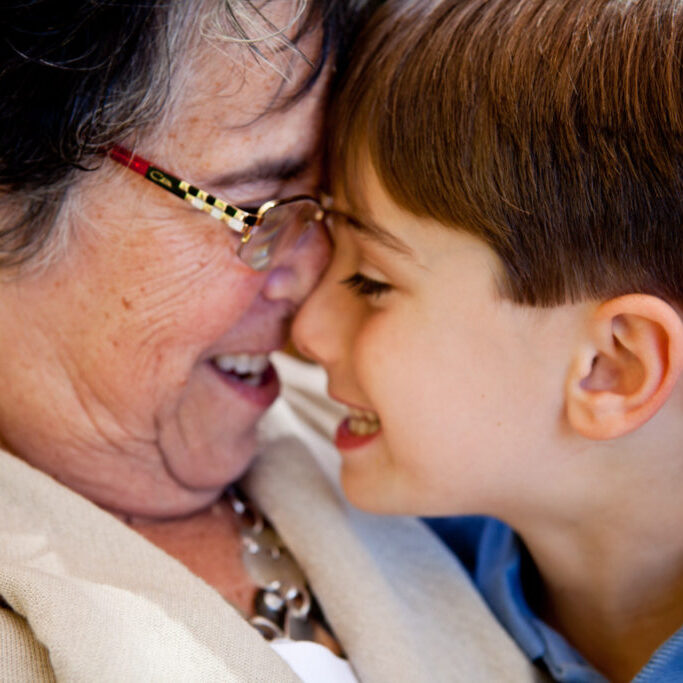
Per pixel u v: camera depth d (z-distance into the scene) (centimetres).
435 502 94
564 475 89
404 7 88
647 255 77
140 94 76
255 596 93
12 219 80
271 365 106
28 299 85
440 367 88
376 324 91
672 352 77
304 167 88
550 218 78
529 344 84
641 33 76
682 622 92
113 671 68
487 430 88
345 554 93
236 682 71
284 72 80
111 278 84
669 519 88
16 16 71
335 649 90
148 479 97
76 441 92
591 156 76
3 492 80
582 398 83
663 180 75
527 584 104
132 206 82
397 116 83
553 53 78
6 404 90
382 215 85
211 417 97
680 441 85
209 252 86
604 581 94
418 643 88
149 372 89
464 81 80
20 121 75
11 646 70
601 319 80
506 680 89
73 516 81
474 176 79
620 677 98
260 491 102
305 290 97
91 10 71
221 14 75
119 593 73
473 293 84
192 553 97
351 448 99
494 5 83
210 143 81
